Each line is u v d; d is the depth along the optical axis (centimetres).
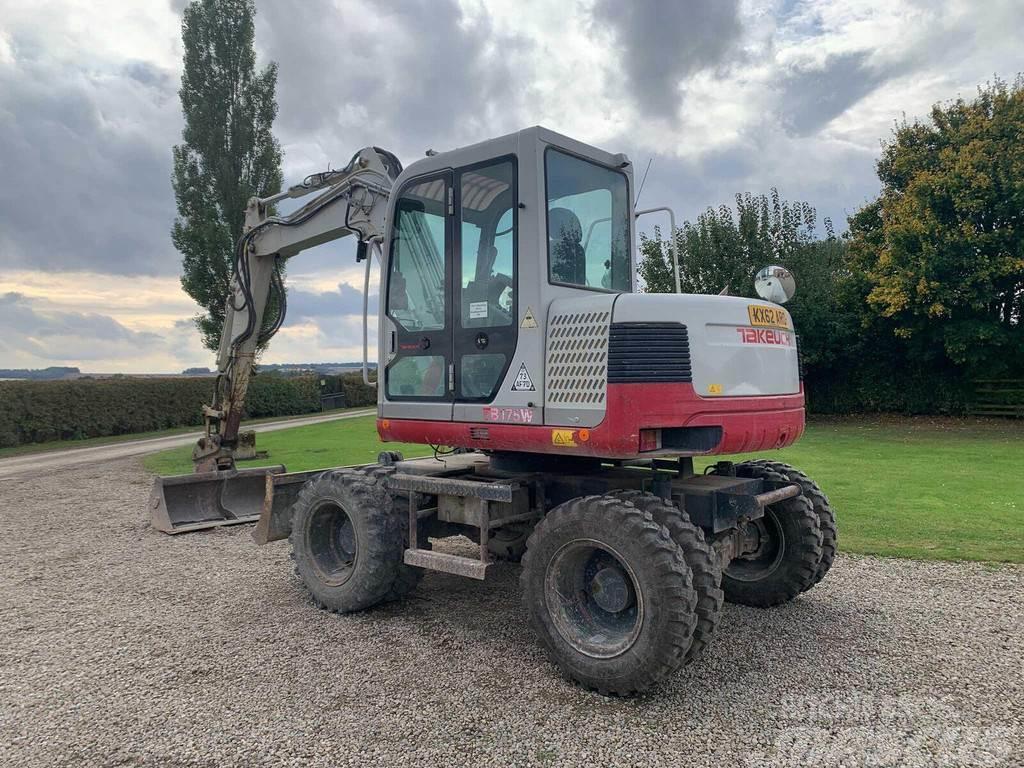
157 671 396
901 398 2102
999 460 1162
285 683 378
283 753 307
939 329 1891
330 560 513
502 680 379
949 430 1747
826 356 2062
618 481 430
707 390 376
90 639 448
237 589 552
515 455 485
